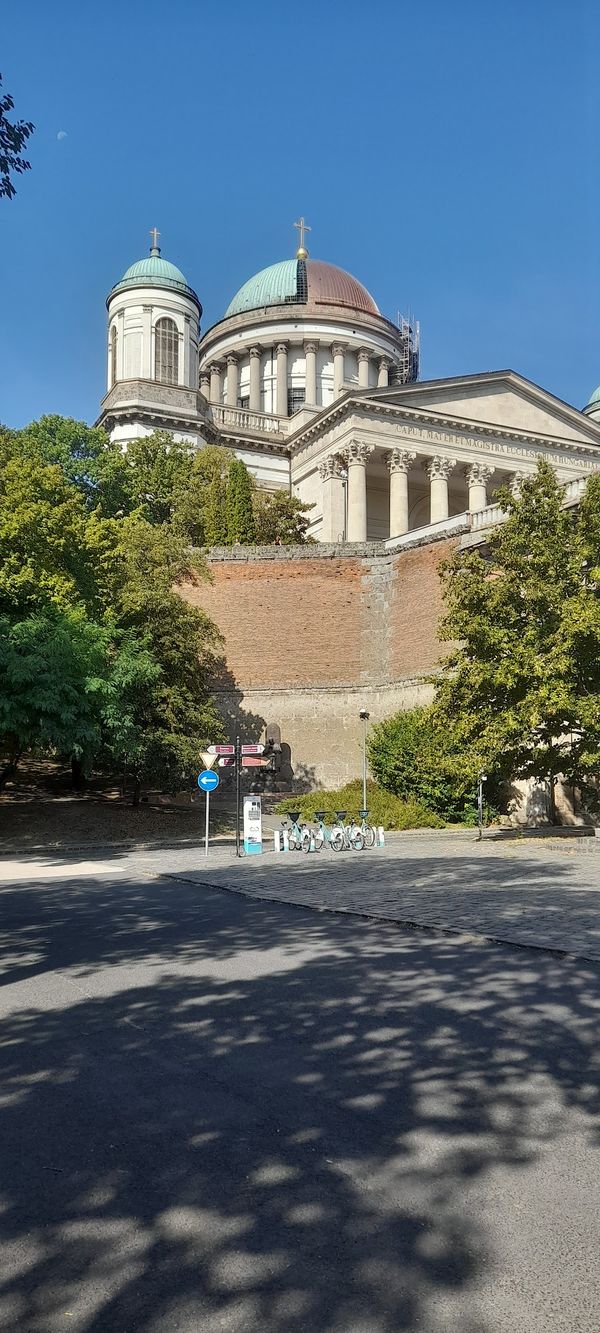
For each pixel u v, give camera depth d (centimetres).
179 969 999
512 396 7212
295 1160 503
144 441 6588
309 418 8056
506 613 2795
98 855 2758
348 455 6744
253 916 1395
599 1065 647
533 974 936
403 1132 538
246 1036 736
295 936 1199
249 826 2634
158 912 1457
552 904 1427
